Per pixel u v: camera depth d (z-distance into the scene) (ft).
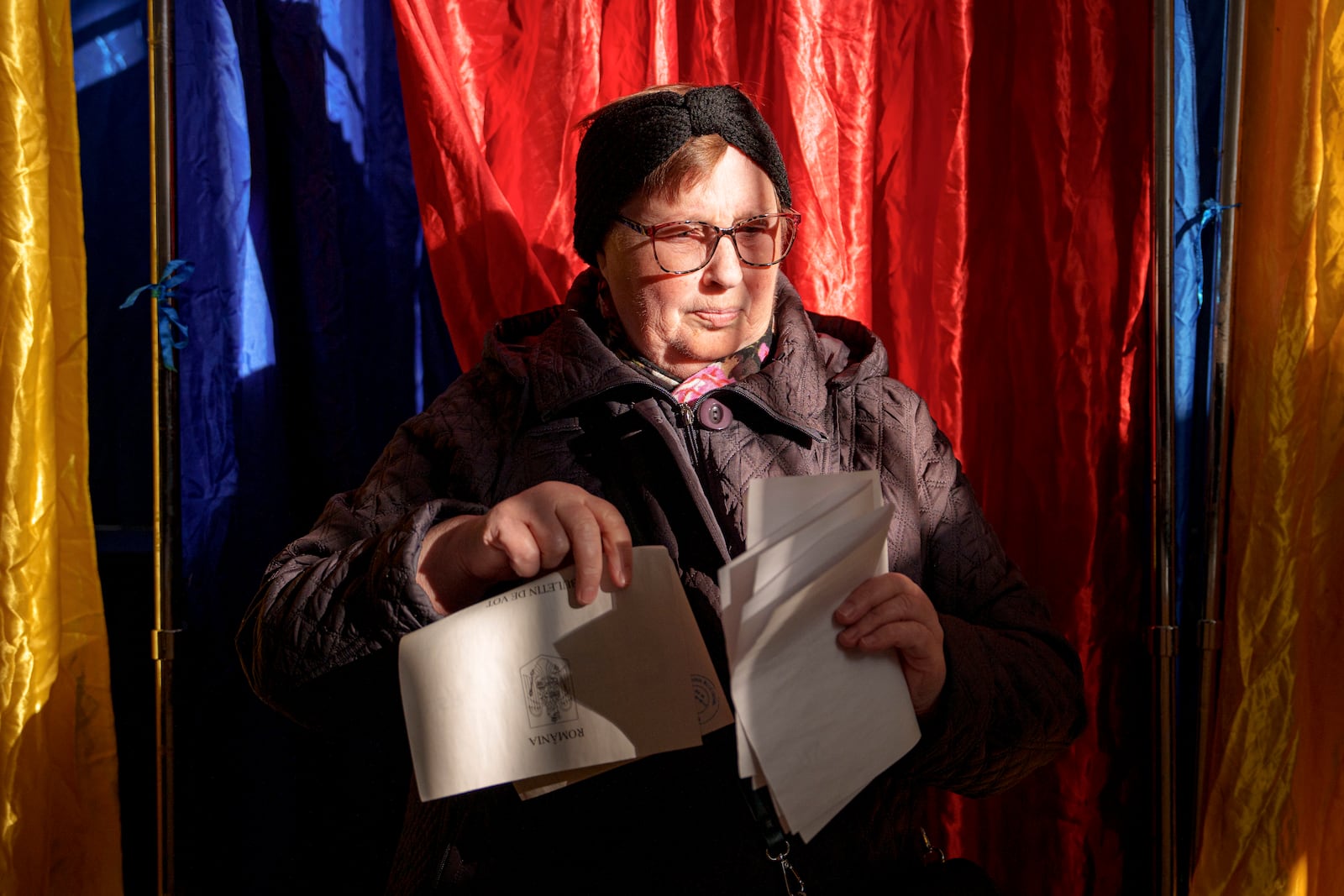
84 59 5.10
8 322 4.10
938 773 3.23
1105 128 4.97
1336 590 4.38
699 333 3.50
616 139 3.47
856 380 3.71
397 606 2.88
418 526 2.97
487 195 4.83
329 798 5.13
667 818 3.16
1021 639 3.45
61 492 4.37
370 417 5.24
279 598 3.17
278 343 5.11
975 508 3.80
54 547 4.21
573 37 4.97
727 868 3.11
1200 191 5.23
